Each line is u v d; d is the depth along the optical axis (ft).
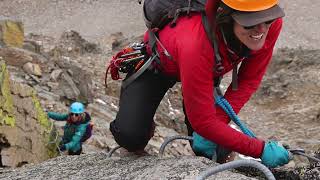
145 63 13.30
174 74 13.25
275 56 122.52
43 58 71.26
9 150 29.53
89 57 120.26
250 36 11.35
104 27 225.76
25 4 241.35
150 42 12.96
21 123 32.17
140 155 14.93
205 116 12.13
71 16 233.96
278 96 107.14
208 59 11.51
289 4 249.55
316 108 98.68
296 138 87.66
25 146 32.07
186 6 12.19
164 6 12.47
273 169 14.32
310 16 239.30
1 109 29.48
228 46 11.87
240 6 10.91
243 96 14.26
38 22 228.43
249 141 12.59
